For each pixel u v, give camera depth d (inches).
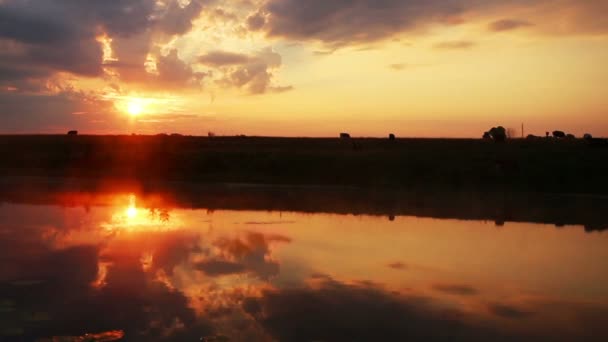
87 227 612.1
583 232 620.1
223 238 553.6
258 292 357.4
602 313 324.8
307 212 772.6
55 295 343.9
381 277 404.5
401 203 899.4
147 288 362.6
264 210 788.6
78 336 271.9
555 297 358.9
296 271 418.0
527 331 290.2
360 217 728.3
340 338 274.1
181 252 481.1
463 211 800.9
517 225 670.5
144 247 501.0
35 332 277.4
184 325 290.0
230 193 1037.8
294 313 313.7
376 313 317.1
